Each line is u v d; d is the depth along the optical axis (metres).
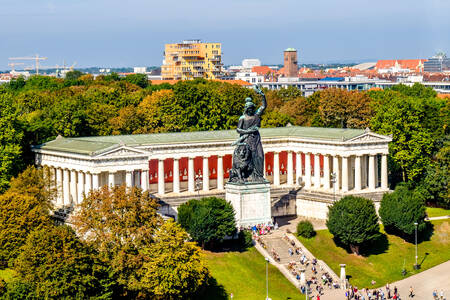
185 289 183.12
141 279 180.62
